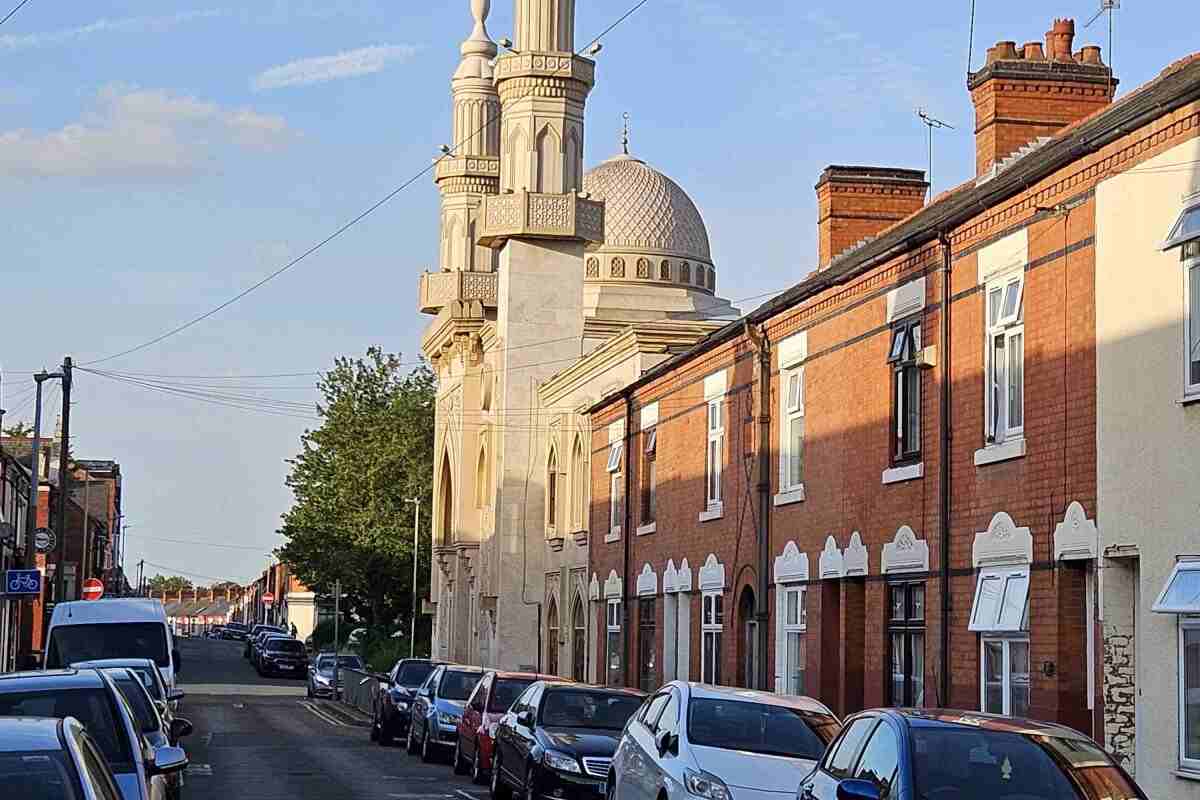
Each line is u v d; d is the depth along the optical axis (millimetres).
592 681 40156
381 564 88875
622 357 39938
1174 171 15594
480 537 59000
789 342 26469
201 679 81562
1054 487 17656
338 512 89375
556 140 54500
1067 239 17562
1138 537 15953
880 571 22344
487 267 67250
